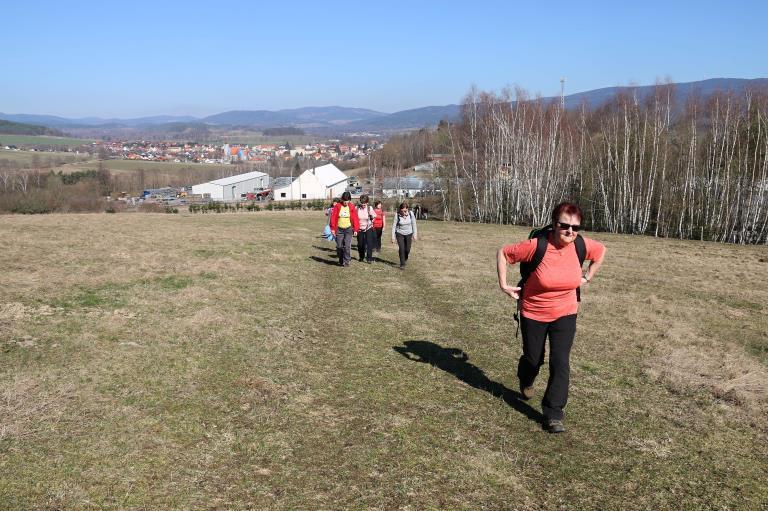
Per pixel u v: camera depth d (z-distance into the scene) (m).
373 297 10.74
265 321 8.16
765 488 4.14
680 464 4.48
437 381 6.14
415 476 4.05
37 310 7.53
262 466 4.06
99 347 6.30
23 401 4.70
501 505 3.77
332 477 3.97
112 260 12.19
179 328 7.34
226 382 5.62
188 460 4.04
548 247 4.79
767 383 6.48
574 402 5.74
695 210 42.16
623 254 20.70
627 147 45.47
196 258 13.46
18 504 3.30
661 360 7.33
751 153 41.62
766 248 25.44
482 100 59.03
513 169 52.44
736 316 10.41
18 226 19.27
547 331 5.09
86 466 3.81
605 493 3.99
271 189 103.94
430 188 65.31
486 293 11.64
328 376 6.09
